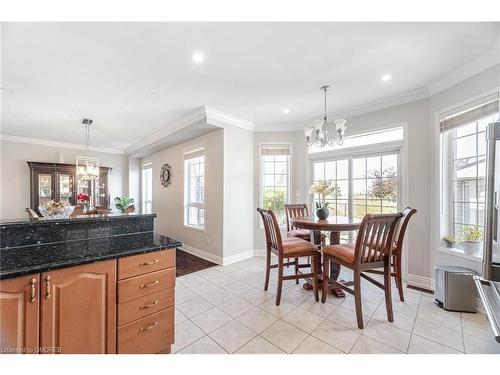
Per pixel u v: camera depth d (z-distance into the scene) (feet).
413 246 9.32
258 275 10.53
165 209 17.72
